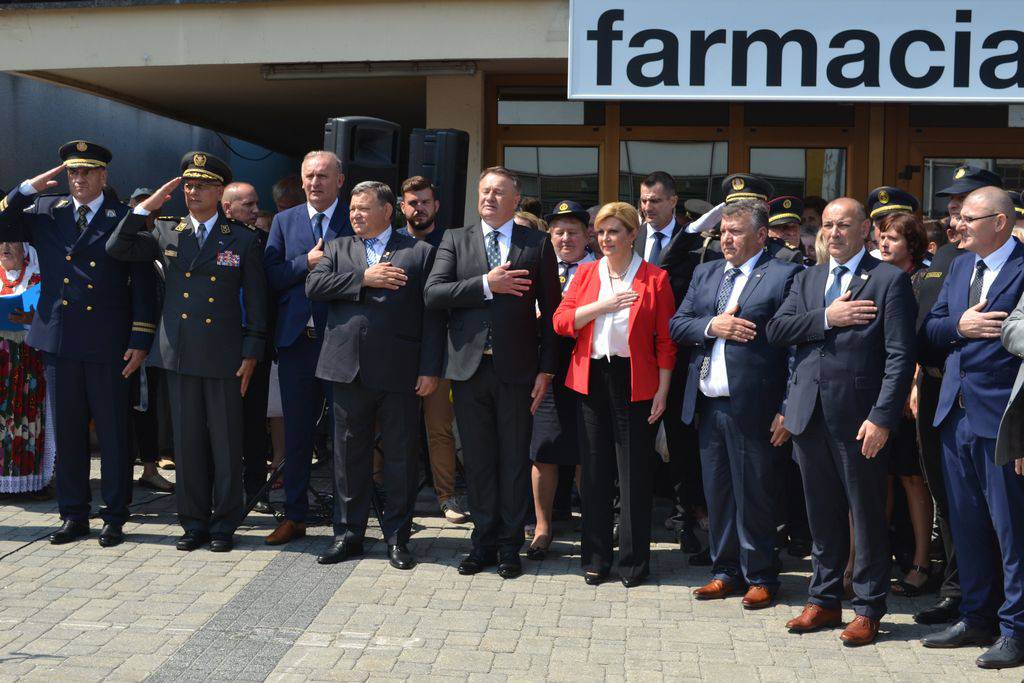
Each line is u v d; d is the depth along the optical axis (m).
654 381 4.86
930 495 4.81
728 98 6.25
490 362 4.97
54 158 9.91
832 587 4.36
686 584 4.95
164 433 7.21
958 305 4.15
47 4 7.22
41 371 6.25
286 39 7.10
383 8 7.03
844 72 6.18
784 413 4.42
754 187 5.40
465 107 7.68
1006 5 6.04
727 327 4.55
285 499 5.56
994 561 4.18
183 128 12.20
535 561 5.27
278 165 14.26
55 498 6.37
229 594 4.70
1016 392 3.64
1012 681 3.84
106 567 5.07
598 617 4.48
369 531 5.76
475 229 5.11
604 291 4.88
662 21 6.25
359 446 5.19
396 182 6.23
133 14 7.21
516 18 6.95
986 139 7.88
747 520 4.63
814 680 3.86
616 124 8.01
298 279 5.44
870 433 4.11
